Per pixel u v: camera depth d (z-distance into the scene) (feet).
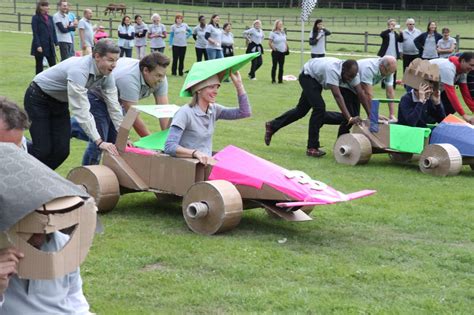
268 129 43.50
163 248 23.09
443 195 32.22
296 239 24.77
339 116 42.04
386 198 31.50
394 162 40.98
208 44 84.64
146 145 27.35
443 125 38.24
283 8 294.46
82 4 262.67
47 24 66.54
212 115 26.84
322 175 36.32
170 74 87.76
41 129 27.53
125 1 285.43
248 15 249.75
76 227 11.13
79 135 31.04
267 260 22.21
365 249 23.80
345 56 123.95
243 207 26.17
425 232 26.37
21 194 10.36
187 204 25.14
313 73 40.73
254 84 81.82
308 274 21.12
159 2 290.15
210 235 24.64
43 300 11.44
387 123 39.06
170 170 26.11
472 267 22.34
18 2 226.38
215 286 19.80
